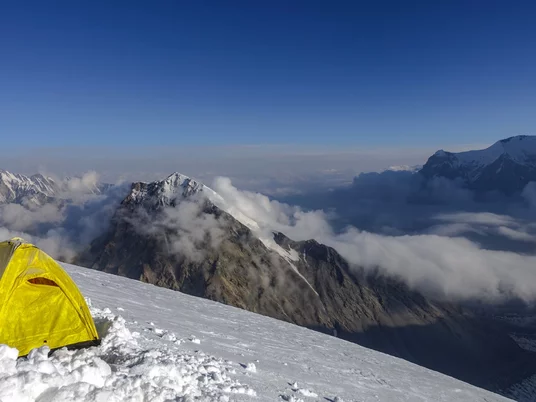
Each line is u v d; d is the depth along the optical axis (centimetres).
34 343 790
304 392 1167
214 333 1703
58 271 891
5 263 817
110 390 607
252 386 1036
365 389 1535
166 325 1531
